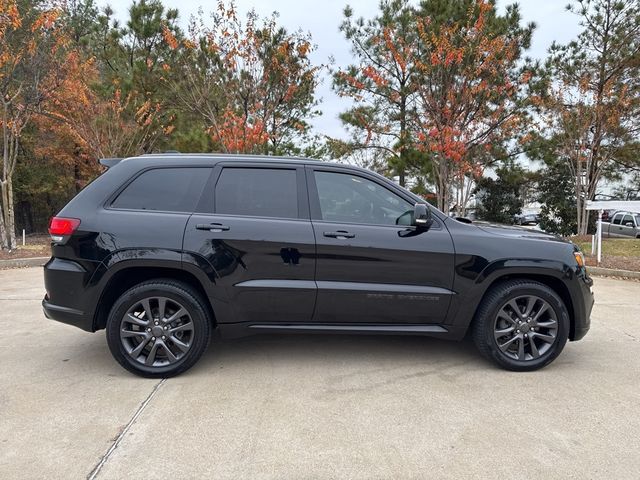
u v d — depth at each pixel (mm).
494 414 3096
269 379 3645
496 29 11117
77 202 3699
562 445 2723
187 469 2455
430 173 14406
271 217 3756
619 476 2432
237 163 3883
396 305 3768
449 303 3779
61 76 11977
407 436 2807
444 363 4031
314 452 2627
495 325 3824
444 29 10523
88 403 3195
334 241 3699
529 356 3867
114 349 3582
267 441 2734
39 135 18094
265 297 3693
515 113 12375
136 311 3656
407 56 11469
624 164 19500
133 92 13984
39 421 2941
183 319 3688
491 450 2664
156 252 3566
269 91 11562
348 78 13664
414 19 12102
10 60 10633
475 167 13188
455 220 3973
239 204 3777
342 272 3717
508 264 3746
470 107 11102
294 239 3684
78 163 18906
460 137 11555
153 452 2607
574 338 3941
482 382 3621
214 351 4312
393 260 3729
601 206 9945
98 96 13719
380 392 3422
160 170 3834
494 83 11141
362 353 4277
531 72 12242
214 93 12164
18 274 8820
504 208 22016
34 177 19672
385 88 13031
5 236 11492
